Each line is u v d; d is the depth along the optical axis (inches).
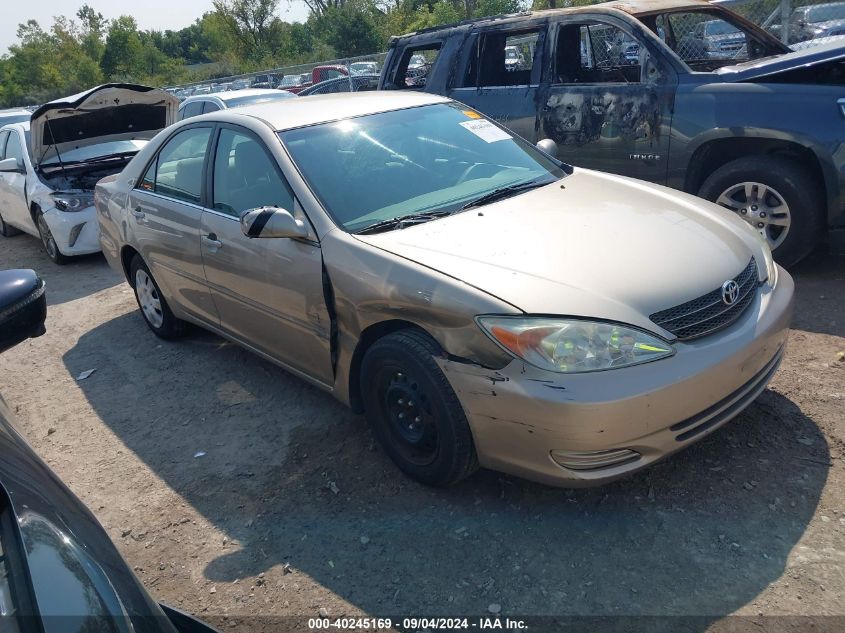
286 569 111.8
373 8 1582.2
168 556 119.1
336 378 136.4
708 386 106.3
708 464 122.4
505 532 112.9
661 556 104.3
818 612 92.0
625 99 215.2
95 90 296.7
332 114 159.3
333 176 142.2
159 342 213.0
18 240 398.9
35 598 46.9
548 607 98.2
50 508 56.8
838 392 138.6
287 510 125.9
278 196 144.3
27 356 218.7
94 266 320.2
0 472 57.8
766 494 113.9
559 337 102.0
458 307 108.4
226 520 126.0
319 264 130.7
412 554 111.1
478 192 145.7
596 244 119.4
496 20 254.2
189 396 175.2
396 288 117.0
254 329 157.4
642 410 101.2
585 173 163.3
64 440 163.2
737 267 119.6
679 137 204.8
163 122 347.6
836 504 109.8
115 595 51.4
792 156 194.5
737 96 193.5
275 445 147.2
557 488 120.7
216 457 146.3
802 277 199.8
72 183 323.0
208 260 162.7
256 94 482.0
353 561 111.4
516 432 105.0
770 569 99.7
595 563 104.6
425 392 114.5
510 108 244.7
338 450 141.5
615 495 117.9
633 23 217.5
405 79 288.8
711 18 260.7
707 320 110.1
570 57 242.4
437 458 117.9
